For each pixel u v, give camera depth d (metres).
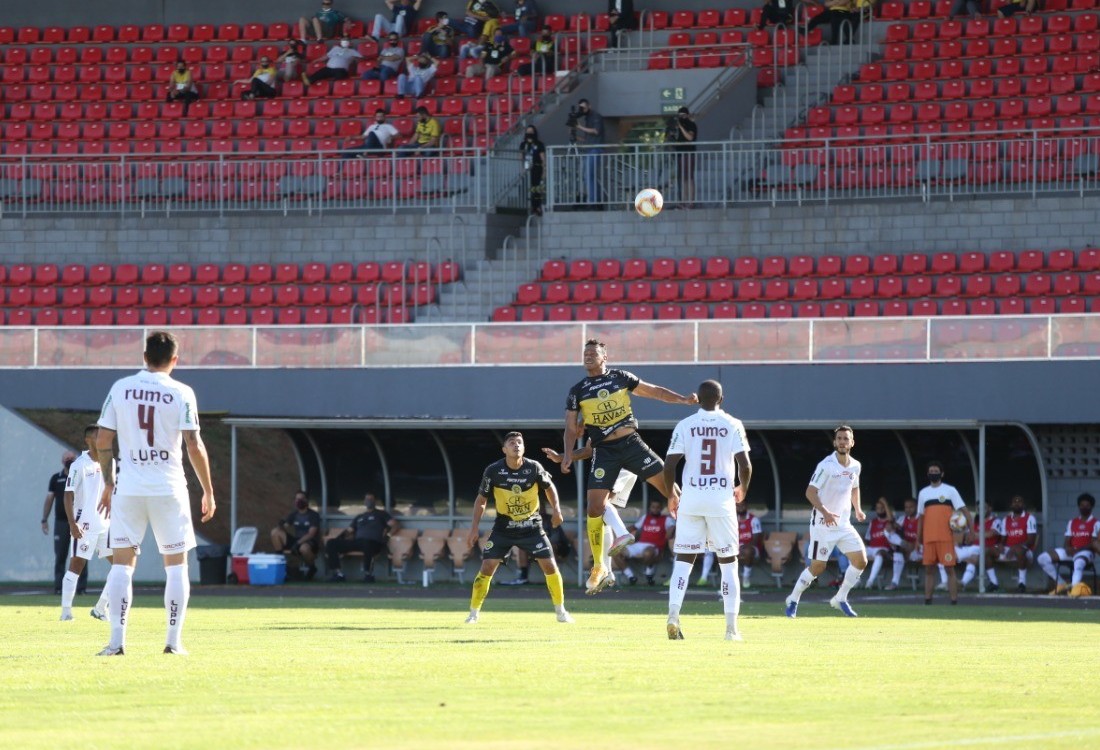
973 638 51.53
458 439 102.19
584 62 148.25
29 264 133.00
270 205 134.88
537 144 131.62
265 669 36.41
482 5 157.25
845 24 145.00
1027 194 119.12
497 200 129.38
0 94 157.75
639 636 50.28
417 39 158.75
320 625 57.00
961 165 124.06
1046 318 92.81
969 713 29.06
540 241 123.69
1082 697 31.66
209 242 131.50
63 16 167.62
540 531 58.53
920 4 148.00
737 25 153.38
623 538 58.25
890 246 118.56
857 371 95.56
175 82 154.25
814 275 117.00
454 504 102.88
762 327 96.94
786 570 98.44
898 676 35.66
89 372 105.31
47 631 53.97
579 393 56.84
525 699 30.75
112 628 40.53
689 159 125.25
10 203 137.50
